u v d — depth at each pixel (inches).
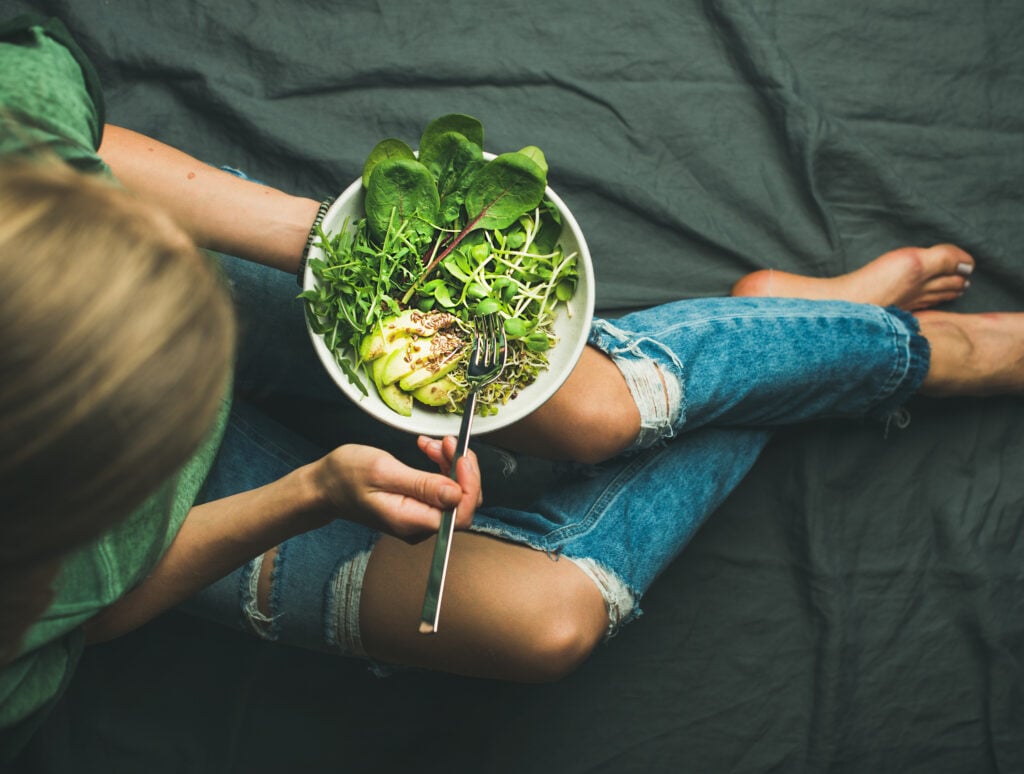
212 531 31.0
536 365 32.5
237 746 46.5
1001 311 49.8
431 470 47.3
